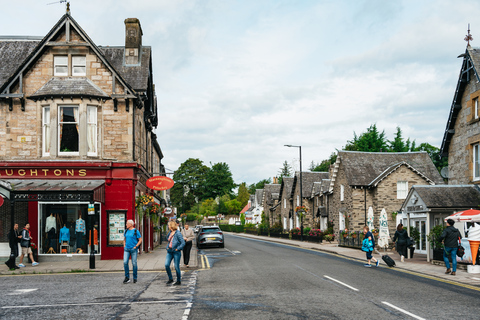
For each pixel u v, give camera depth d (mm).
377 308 9234
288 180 57750
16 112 21359
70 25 21781
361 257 23203
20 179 20797
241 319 8180
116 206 21078
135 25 24953
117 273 16578
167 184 22938
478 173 20125
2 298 10828
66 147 21328
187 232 18359
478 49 20375
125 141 21609
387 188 33625
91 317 8492
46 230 20828
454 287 12523
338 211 37906
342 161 36906
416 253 25812
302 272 15875
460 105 21344
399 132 61562
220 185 110188
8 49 24484
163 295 11055
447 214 21078
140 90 23234
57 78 21594
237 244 37938
